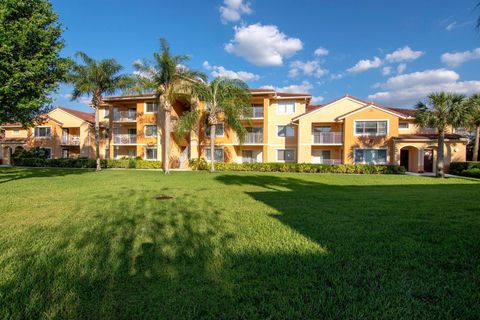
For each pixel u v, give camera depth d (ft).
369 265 12.51
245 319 8.59
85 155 116.78
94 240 16.11
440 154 66.18
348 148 85.30
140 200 30.45
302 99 97.14
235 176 65.10
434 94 65.46
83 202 28.94
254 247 14.87
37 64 41.47
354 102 89.92
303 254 13.84
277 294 9.98
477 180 58.08
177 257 13.44
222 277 11.34
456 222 20.38
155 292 10.14
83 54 79.05
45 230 18.26
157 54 72.95
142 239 16.30
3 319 8.61
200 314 8.87
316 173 80.12
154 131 102.47
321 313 8.86
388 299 9.58
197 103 93.40
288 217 22.12
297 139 97.14
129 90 74.38
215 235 17.15
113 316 8.75
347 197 32.63
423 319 8.51
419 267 12.28
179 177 61.41
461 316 8.69
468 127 81.00
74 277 11.37
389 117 82.74
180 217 22.15
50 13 46.34
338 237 16.71
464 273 11.63
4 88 37.29
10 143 122.62
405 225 19.56
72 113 120.06
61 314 8.86
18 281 10.97
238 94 80.02
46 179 54.13
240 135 81.87
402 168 77.30
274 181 53.47
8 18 40.63
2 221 20.75
